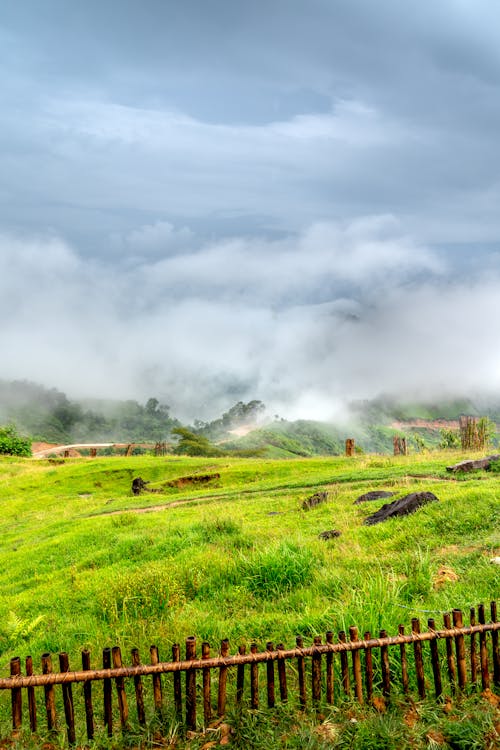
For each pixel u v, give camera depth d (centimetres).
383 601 768
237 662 554
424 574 955
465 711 550
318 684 570
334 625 731
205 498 2691
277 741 518
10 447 5966
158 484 3422
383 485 2236
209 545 1454
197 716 569
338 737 520
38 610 1139
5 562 1794
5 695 701
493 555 1033
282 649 566
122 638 830
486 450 3070
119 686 542
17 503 3388
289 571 1045
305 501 2022
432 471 2347
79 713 615
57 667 793
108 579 1191
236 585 1076
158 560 1370
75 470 4109
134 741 532
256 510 2070
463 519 1276
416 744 509
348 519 1605
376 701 571
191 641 556
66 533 2053
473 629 595
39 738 543
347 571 1063
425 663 637
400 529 1332
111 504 2933
